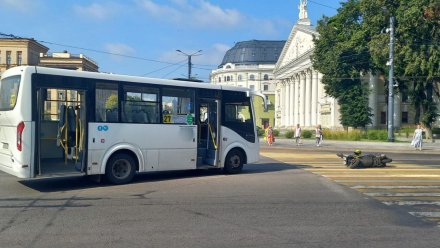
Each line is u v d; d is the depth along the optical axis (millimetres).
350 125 56875
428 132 50406
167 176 14531
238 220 8094
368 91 56656
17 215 8367
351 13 54781
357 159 16844
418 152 30750
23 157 11016
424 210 9109
